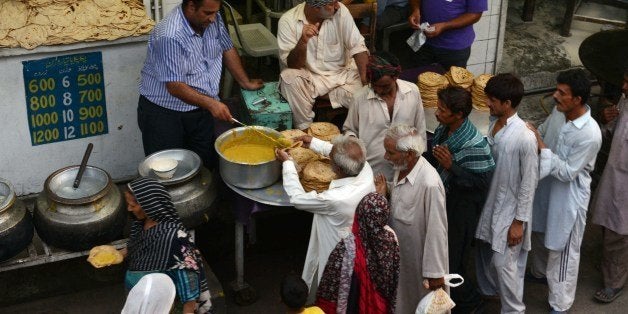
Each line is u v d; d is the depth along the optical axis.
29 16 4.91
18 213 4.25
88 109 5.24
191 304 3.69
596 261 5.60
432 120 5.25
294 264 5.37
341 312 4.23
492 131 4.51
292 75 5.09
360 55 5.27
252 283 5.18
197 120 4.86
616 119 5.02
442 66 6.11
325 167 4.43
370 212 4.00
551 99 7.37
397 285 4.21
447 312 4.35
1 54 4.81
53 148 5.27
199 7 4.38
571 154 4.55
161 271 3.62
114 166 5.52
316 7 5.00
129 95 5.30
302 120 5.20
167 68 4.54
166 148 4.87
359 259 4.12
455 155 4.38
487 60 7.14
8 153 5.16
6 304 4.75
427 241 4.21
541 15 8.47
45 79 5.02
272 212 5.52
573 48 7.93
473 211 4.48
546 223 4.86
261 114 4.98
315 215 4.23
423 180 4.15
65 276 4.96
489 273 4.89
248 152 4.68
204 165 5.14
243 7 7.67
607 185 4.95
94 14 5.05
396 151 4.10
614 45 6.48
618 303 5.24
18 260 4.34
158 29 4.52
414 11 6.03
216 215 5.53
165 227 3.66
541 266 5.18
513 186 4.48
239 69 5.14
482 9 5.88
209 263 5.29
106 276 4.97
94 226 4.28
